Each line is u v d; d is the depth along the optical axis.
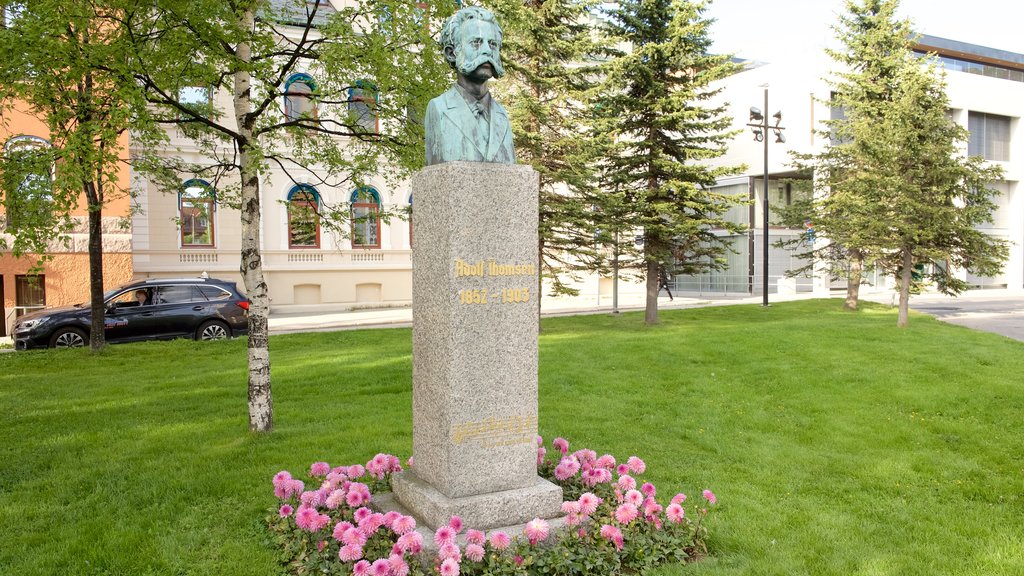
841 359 12.73
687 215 19.09
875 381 10.95
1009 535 5.41
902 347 13.97
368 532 4.60
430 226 5.09
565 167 17.09
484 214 4.92
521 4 15.74
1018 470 7.01
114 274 23.30
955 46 45.41
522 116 16.05
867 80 24.25
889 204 17.67
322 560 4.70
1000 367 11.98
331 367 12.62
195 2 6.61
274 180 28.22
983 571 4.78
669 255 19.41
